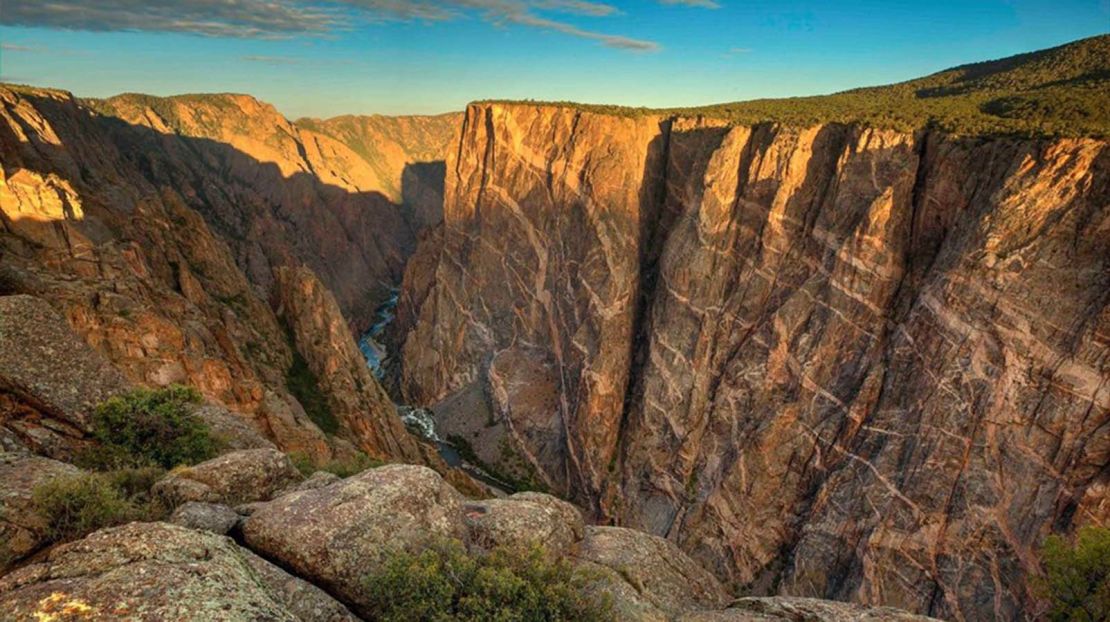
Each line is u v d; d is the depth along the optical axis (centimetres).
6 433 1866
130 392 2277
